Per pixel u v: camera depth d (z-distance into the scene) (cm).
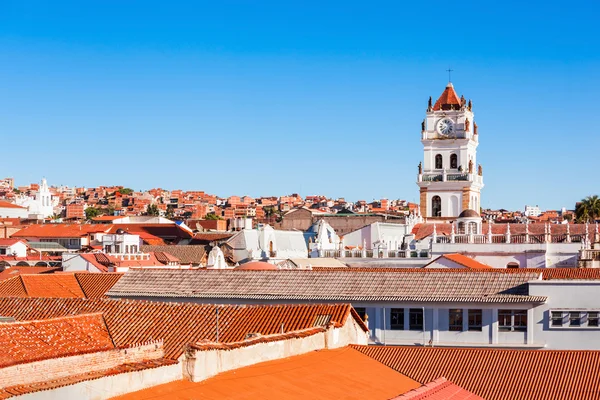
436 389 4506
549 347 7631
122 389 3189
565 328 7619
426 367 5106
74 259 12075
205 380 3525
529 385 5069
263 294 8050
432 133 18362
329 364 4453
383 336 7881
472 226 14050
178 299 8206
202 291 8175
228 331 5094
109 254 13450
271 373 3881
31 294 8544
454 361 5272
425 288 7962
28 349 4025
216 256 12238
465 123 18238
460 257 11312
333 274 8281
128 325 5025
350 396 3916
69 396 3014
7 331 4134
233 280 8344
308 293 8006
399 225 16562
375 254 13638
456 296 7788
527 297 7650
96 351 3469
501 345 7694
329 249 14212
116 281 8819
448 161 18288
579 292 7619
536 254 12962
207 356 3562
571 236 13975
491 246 13162
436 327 7806
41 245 18950
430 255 13312
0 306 6119
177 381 3438
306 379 3991
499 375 5159
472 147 18562
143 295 8319
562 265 13112
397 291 7938
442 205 18238
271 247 14675
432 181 18262
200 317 5225
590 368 5244
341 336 5119
